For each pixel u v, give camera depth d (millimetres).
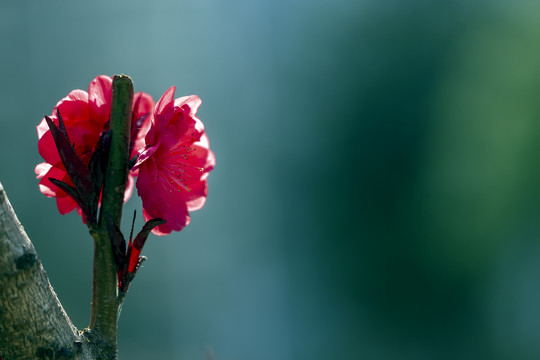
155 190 592
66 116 595
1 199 544
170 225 600
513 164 4668
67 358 559
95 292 579
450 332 4918
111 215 580
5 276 545
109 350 575
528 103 4656
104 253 580
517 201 4645
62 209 603
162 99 594
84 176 577
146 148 592
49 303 555
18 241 548
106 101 594
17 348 552
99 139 592
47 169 606
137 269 583
